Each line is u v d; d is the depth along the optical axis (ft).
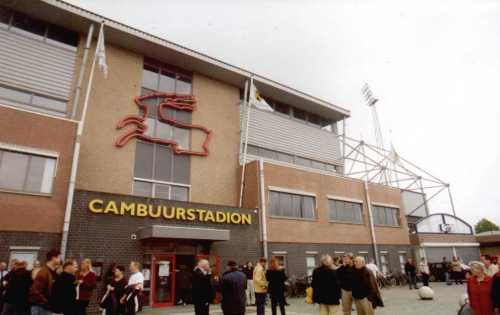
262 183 66.85
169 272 51.01
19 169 44.68
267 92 83.25
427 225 98.94
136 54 68.13
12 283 24.94
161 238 50.42
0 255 40.37
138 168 61.41
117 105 62.18
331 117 96.99
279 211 68.49
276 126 83.30
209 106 74.54
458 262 79.71
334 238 75.61
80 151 55.98
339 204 80.33
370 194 88.12
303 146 86.58
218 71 75.41
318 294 26.21
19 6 56.70
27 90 53.98
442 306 42.16
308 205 74.02
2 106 45.37
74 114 54.08
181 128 69.41
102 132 59.06
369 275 26.78
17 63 54.19
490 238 121.70
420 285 78.84
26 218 43.04
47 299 21.31
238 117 77.97
